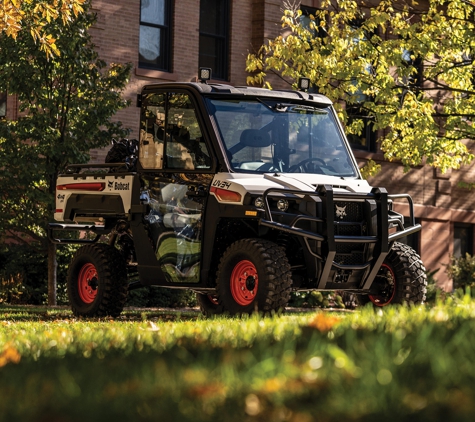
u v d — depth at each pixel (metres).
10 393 3.58
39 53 18.59
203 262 11.73
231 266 11.35
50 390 3.56
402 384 3.30
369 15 26.38
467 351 4.07
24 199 19.52
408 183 28.41
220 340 5.51
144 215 12.53
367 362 3.76
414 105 20.98
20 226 19.62
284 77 25.56
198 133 11.90
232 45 25.11
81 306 13.94
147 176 12.51
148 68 23.73
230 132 11.86
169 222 12.17
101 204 13.33
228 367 3.83
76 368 4.28
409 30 20.92
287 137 12.23
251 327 6.42
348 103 21.55
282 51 21.02
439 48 21.09
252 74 25.44
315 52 20.83
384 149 22.33
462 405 2.87
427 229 28.78
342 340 4.87
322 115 12.77
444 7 27.89
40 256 20.84
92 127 19.12
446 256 29.25
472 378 3.36
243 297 11.34
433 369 3.52
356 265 11.66
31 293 20.53
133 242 13.51
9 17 16.05
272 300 10.91
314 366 3.83
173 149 12.16
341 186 11.80
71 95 19.33
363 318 6.72
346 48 20.98
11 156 18.67
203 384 3.49
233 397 3.23
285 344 4.63
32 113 19.44
